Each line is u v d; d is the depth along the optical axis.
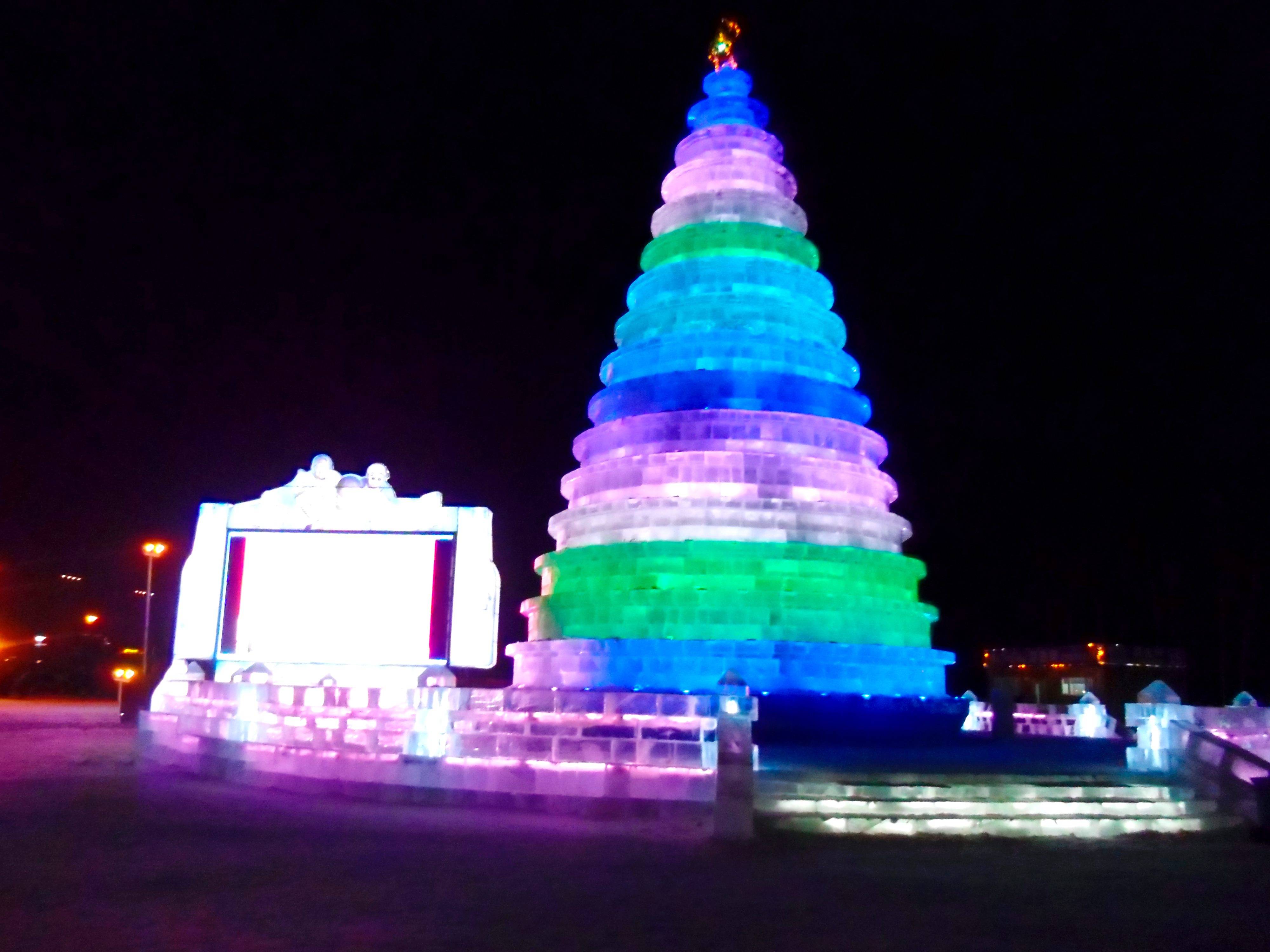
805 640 24.47
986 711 34.06
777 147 31.39
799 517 25.58
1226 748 17.81
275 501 32.06
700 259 29.00
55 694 77.75
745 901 11.75
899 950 9.88
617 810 17.28
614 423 27.77
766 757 20.59
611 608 25.36
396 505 32.03
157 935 10.15
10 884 12.31
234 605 31.41
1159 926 10.91
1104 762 20.56
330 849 14.50
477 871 13.17
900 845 15.30
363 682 31.09
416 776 18.83
